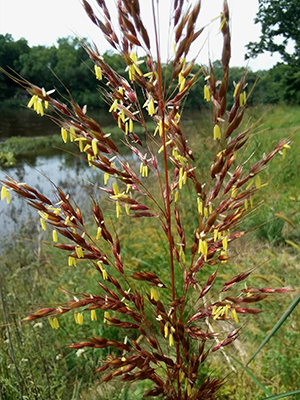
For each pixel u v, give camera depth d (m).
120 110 1.29
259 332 2.69
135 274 1.36
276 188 5.30
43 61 83.62
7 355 2.72
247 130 1.17
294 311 2.60
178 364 1.44
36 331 2.94
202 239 1.26
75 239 1.28
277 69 32.41
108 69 1.26
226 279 3.13
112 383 2.44
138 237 4.67
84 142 1.23
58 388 2.69
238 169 1.28
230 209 1.29
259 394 2.24
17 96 74.69
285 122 13.89
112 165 1.27
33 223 6.95
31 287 3.82
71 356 2.95
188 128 11.84
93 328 3.23
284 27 23.06
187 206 4.97
